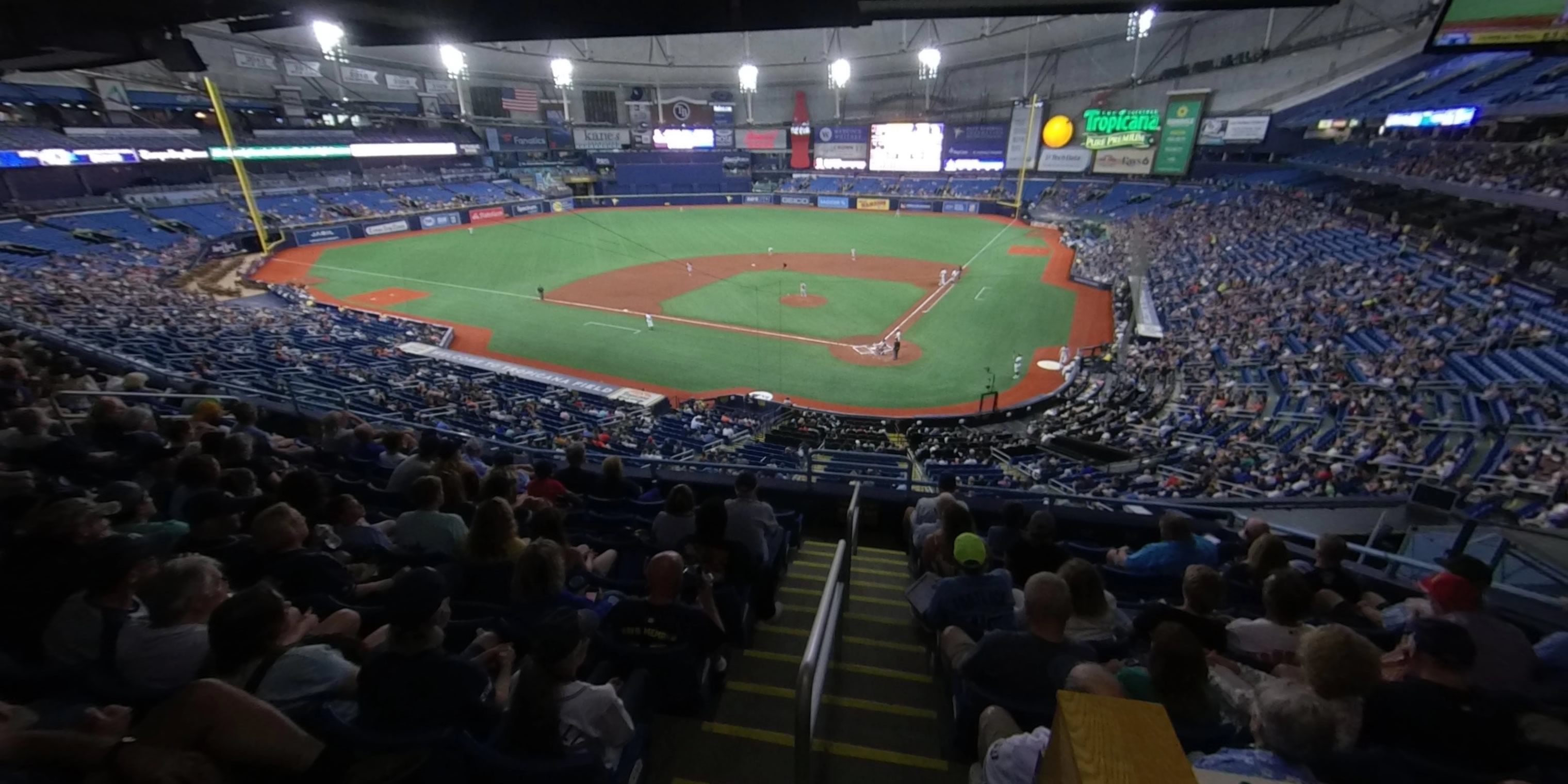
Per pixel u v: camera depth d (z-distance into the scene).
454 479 7.45
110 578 4.00
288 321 31.70
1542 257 27.08
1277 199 48.09
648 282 44.03
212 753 3.02
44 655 3.90
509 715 3.58
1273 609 4.81
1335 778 3.13
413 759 3.16
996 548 6.83
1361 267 31.69
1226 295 33.81
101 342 20.56
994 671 4.02
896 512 9.55
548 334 33.31
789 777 4.44
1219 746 3.66
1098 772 1.98
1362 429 18.05
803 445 18.97
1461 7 7.38
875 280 44.44
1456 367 20.66
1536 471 13.75
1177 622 4.43
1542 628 5.81
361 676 3.54
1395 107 41.94
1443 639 3.57
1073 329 33.91
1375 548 8.95
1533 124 33.84
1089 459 18.89
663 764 4.53
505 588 5.59
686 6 4.55
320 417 13.11
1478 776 3.12
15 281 31.92
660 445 18.08
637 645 4.62
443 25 4.84
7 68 7.24
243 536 5.77
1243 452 17.56
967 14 4.29
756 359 30.05
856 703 5.17
